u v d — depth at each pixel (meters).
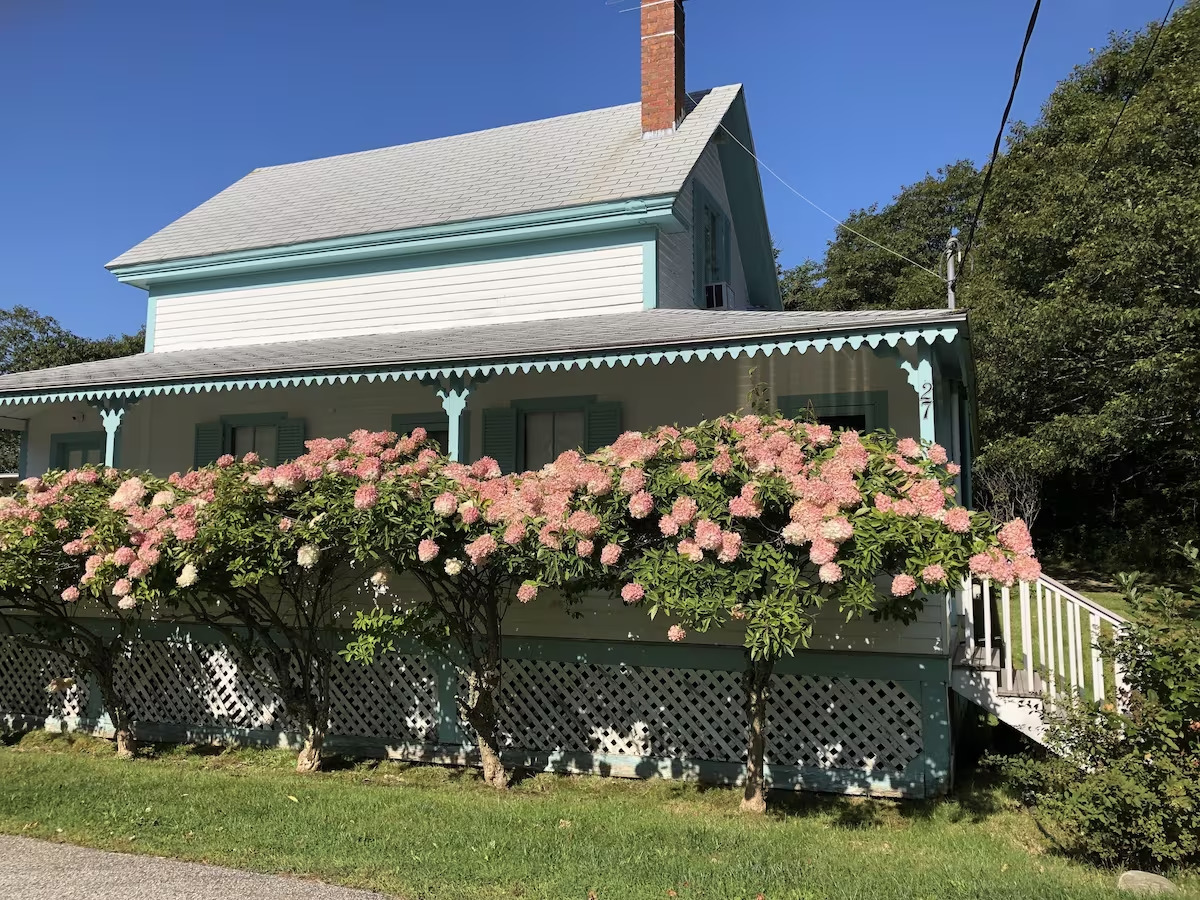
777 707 6.91
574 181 11.95
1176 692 4.78
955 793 6.52
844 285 31.12
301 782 6.80
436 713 7.66
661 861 4.82
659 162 11.70
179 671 8.60
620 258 11.06
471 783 6.91
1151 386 12.79
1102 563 18.38
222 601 8.12
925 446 6.02
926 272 25.66
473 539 6.28
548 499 5.98
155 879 4.48
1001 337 15.53
